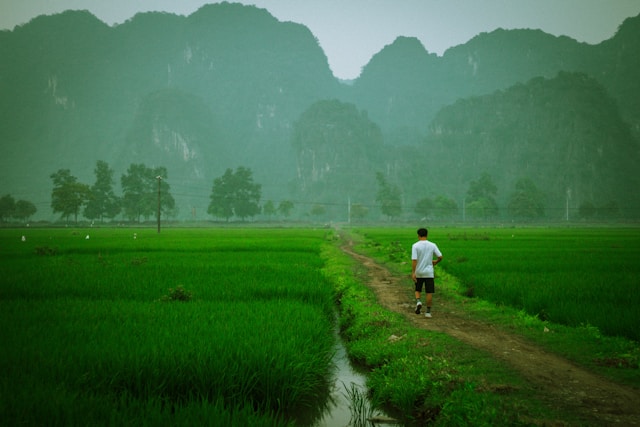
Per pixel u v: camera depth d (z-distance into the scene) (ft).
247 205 587.68
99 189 501.15
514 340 26.53
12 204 482.28
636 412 15.81
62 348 19.86
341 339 32.07
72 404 14.05
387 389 19.48
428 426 16.78
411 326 30.35
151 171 547.08
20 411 13.48
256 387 18.51
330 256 89.25
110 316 27.30
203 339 21.43
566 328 28.60
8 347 19.98
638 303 32.30
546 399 17.06
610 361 21.58
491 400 16.65
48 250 82.17
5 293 36.58
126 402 15.49
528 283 42.37
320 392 21.34
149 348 19.80
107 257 75.20
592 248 102.89
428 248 34.55
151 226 444.96
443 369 20.62
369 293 45.14
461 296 43.70
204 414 14.02
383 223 604.08
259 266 58.13
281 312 29.04
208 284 41.70
